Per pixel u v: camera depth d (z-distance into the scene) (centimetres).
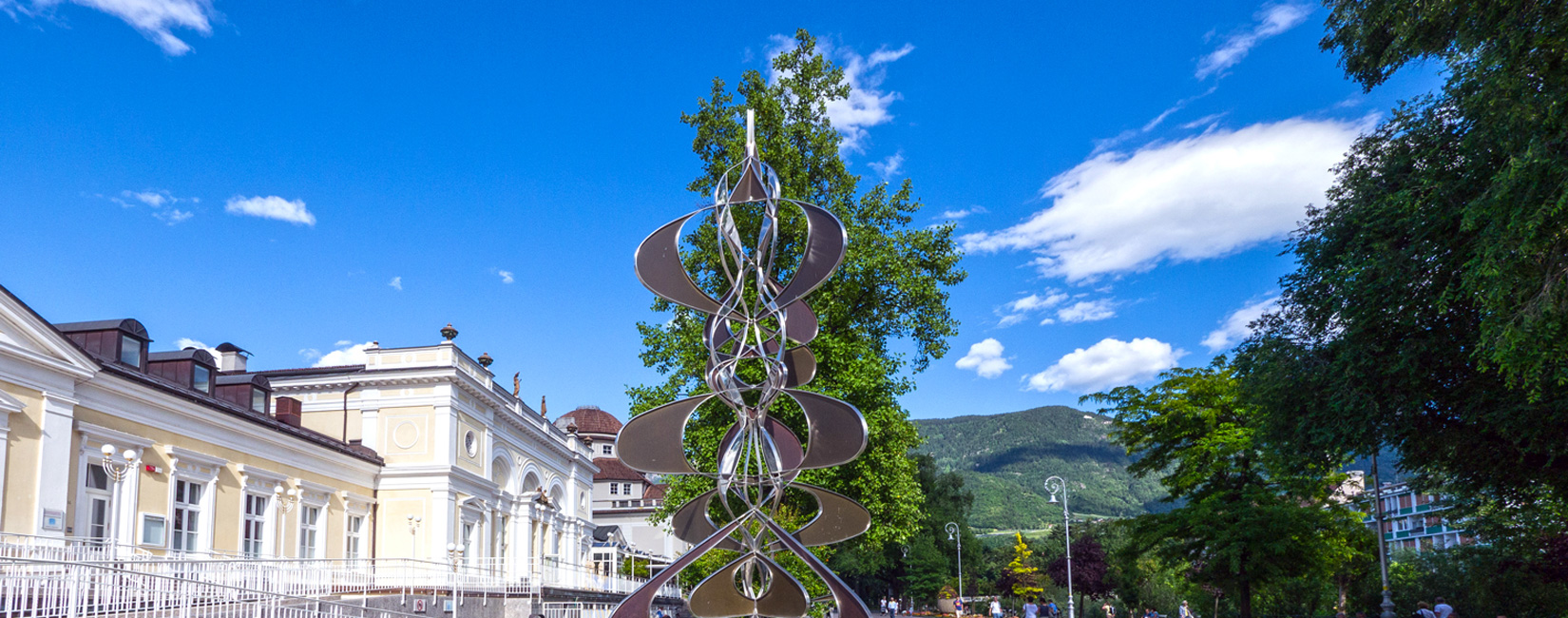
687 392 2452
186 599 1495
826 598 1297
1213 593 4691
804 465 1188
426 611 2539
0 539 1931
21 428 2044
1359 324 1928
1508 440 1936
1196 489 3198
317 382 3800
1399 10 1714
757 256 1220
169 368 2841
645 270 1182
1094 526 8331
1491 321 1480
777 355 1189
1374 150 2098
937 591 7706
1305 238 2233
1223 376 3114
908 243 2650
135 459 2398
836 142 2608
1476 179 1723
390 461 3738
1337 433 1998
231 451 2833
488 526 4141
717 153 2570
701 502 1249
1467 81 1630
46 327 2100
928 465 7800
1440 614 2542
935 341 2741
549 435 4975
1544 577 3016
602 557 5978
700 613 1222
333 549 3366
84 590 1373
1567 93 1403
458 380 3809
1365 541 3384
